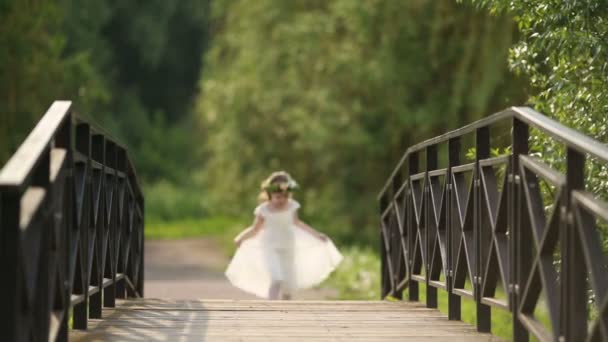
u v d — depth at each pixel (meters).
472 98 41.59
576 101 16.98
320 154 53.03
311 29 53.34
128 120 104.25
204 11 104.62
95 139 15.72
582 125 16.98
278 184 23.67
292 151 56.62
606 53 15.71
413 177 20.45
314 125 51.50
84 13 68.50
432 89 48.59
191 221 88.06
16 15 32.56
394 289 22.83
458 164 16.92
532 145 18.39
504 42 38.53
